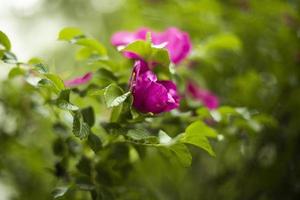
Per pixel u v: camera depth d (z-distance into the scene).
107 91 0.69
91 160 0.79
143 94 0.72
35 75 0.79
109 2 1.49
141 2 1.22
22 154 0.97
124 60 0.79
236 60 1.11
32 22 1.65
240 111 0.84
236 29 1.12
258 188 1.04
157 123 0.81
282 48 1.07
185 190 1.05
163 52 0.74
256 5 1.09
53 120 0.87
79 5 1.61
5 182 1.04
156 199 0.91
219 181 1.05
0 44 0.76
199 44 1.00
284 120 1.06
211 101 0.94
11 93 0.97
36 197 1.02
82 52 0.81
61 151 0.81
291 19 1.09
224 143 1.06
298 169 1.04
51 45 1.58
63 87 0.71
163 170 1.02
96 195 0.75
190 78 1.01
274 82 1.06
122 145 0.78
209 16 1.12
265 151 1.05
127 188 0.84
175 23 1.18
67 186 0.76
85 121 0.74
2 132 0.97
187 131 0.70
